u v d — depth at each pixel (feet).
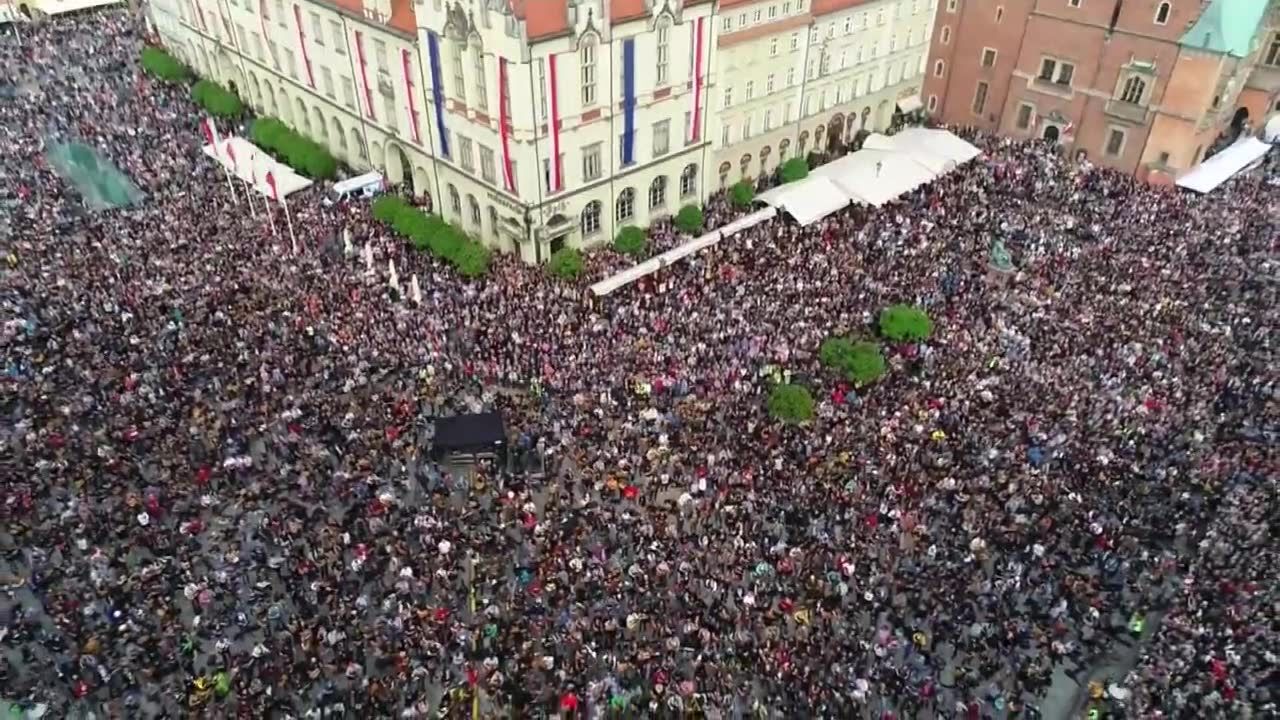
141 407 161.58
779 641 126.52
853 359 173.68
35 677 122.31
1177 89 252.62
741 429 162.20
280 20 265.75
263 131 272.51
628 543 141.08
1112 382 172.14
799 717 117.70
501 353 180.96
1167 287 202.69
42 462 148.87
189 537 139.03
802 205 234.79
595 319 192.54
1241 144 270.46
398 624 126.62
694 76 225.97
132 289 195.11
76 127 278.26
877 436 160.15
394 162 257.34
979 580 134.41
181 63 333.21
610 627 126.41
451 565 136.98
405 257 216.54
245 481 149.69
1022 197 250.16
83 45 356.38
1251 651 121.19
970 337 186.70
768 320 191.52
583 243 227.40
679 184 242.99
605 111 211.41
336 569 135.74
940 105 313.73
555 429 161.99
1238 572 133.49
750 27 238.48
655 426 162.40
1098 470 152.66
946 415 164.55
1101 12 261.44
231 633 127.34
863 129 295.89
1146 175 267.80
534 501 150.41
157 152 264.31
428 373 174.70
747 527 142.20
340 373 173.37
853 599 133.18
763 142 261.65
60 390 165.37
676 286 204.23
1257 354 181.06
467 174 224.74
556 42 191.31
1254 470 152.15
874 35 275.18
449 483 153.58
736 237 227.81
